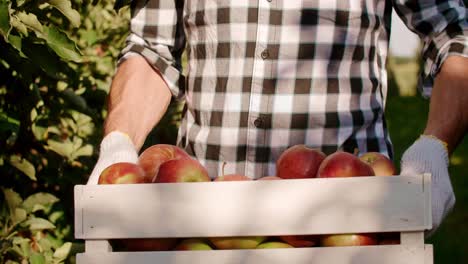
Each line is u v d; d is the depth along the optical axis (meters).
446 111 2.20
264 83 2.36
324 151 2.34
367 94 2.38
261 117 2.36
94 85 3.85
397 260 1.72
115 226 1.76
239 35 2.36
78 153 3.24
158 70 2.46
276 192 1.73
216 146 2.40
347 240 1.75
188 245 1.79
